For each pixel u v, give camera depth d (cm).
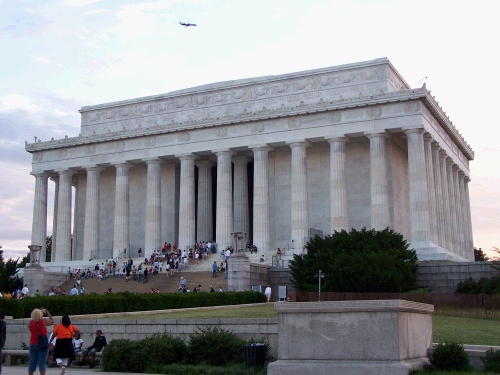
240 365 2889
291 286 7212
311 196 9081
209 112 9844
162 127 9425
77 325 3631
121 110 10525
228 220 8944
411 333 2456
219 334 3078
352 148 8956
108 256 10256
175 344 3127
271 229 9238
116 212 9656
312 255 6378
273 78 9500
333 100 8475
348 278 5622
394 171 8744
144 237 10125
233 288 6844
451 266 6594
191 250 8738
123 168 9731
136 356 3042
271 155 9406
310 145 8856
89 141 9900
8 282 7525
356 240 6384
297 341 2417
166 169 10169
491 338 3291
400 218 8812
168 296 5200
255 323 3155
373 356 2312
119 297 4791
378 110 8238
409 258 6456
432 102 8231
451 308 4791
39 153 10369
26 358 3538
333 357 2361
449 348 2567
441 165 9150
